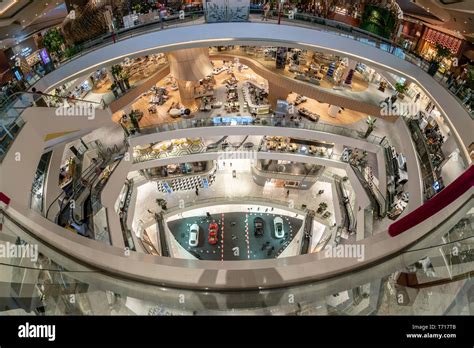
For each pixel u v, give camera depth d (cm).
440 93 1358
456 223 583
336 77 2105
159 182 2745
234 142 2500
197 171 2689
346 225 2159
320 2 1953
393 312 466
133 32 1603
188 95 2245
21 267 540
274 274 515
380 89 2106
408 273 520
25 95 1148
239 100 2373
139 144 2039
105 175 1792
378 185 1900
